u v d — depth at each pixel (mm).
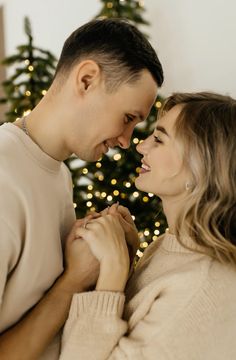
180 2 3766
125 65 1207
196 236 1278
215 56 3588
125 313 1261
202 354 1151
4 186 1119
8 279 1142
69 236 1290
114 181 2625
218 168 1266
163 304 1198
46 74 2748
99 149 1299
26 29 2744
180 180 1314
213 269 1211
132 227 1377
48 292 1231
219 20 3525
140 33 1260
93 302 1195
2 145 1166
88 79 1224
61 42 4516
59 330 1274
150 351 1149
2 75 4945
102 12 2869
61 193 1307
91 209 2609
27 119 1277
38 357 1200
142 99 1243
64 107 1236
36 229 1154
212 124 1277
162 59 3961
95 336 1171
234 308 1181
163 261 1317
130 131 1300
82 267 1243
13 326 1193
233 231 1292
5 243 1091
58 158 1274
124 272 1243
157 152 1329
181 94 1363
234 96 3502
